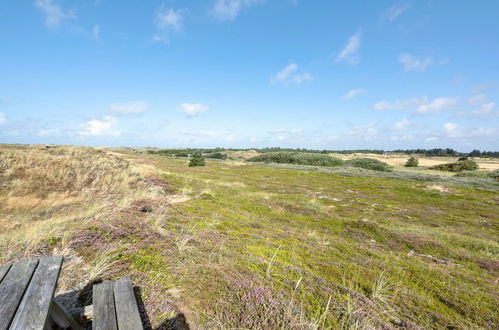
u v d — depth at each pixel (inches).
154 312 117.3
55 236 185.5
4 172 487.5
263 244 230.4
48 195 416.5
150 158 2106.3
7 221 289.1
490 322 139.4
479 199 836.0
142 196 393.1
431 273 207.3
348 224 386.3
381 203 713.6
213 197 468.4
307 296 139.5
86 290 130.0
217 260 173.2
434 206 714.2
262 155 2797.7
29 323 74.8
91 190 466.9
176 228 236.2
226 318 115.1
